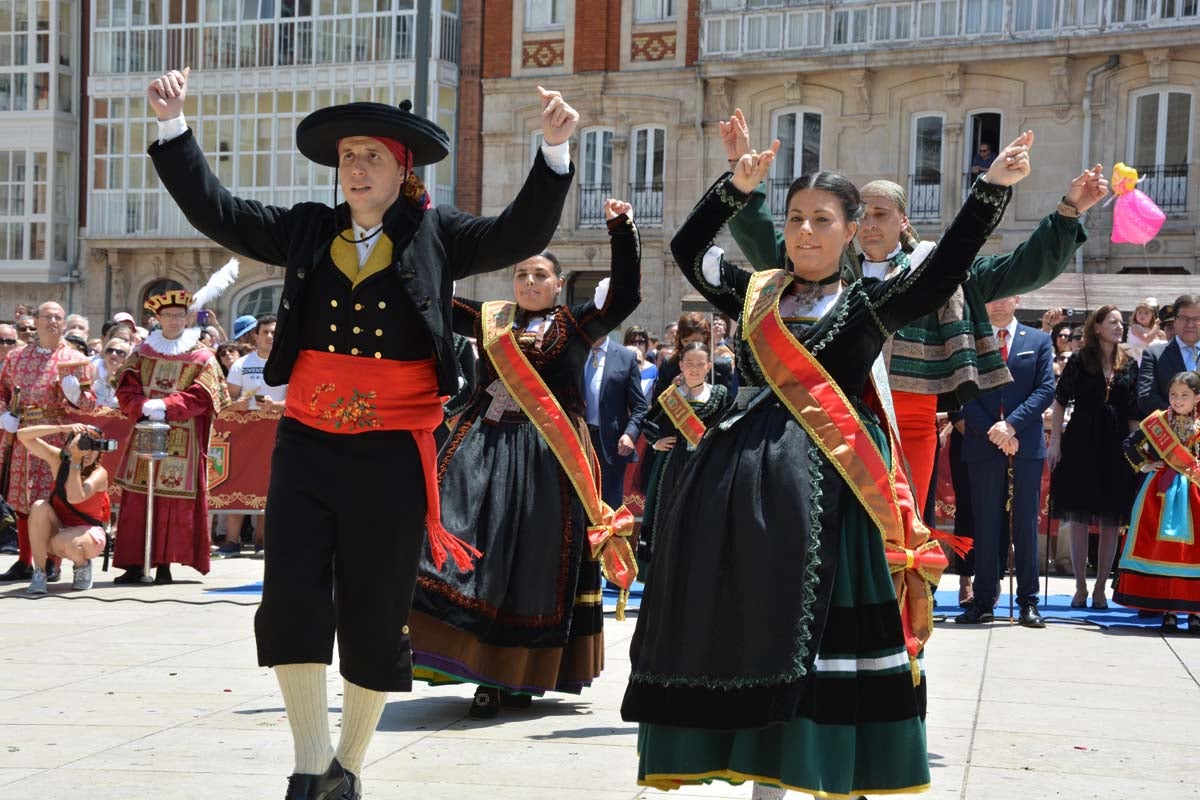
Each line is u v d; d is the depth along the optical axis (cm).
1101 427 1031
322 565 432
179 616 918
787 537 394
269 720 591
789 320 427
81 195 3684
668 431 953
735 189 437
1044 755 544
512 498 621
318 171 3428
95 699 635
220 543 1471
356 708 444
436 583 596
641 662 404
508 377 630
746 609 391
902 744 396
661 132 3158
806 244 424
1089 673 734
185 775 499
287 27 3438
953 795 484
